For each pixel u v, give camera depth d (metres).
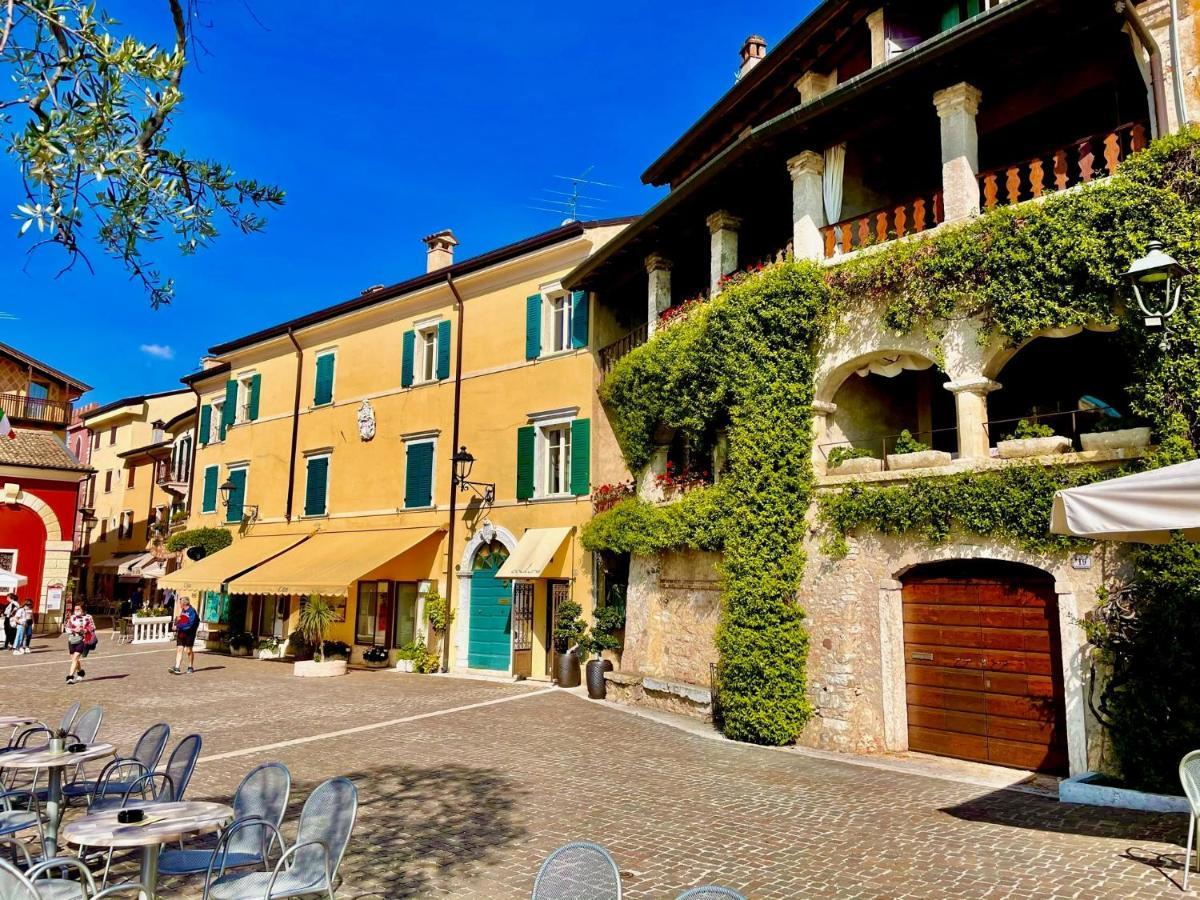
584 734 13.48
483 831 8.20
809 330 13.23
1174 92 10.50
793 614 12.64
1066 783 8.85
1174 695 8.57
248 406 31.78
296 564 25.00
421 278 24.83
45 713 15.41
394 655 23.81
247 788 6.54
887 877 6.73
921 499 11.22
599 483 20.27
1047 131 13.71
